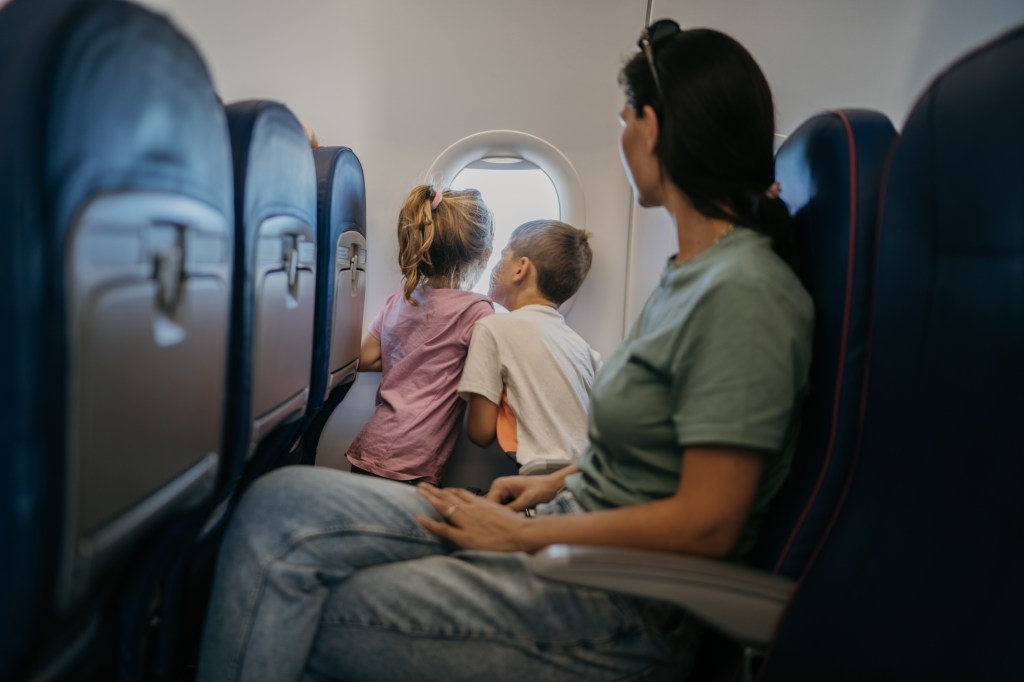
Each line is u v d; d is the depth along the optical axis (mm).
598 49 1952
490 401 1676
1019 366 553
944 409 635
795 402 861
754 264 860
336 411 2098
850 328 786
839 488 791
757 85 938
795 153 1003
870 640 689
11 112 500
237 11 1943
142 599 841
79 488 559
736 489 815
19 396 509
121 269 602
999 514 574
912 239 686
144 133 634
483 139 1979
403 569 946
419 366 1850
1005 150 568
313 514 943
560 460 1483
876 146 817
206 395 829
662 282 1022
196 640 1217
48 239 510
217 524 1155
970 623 596
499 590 912
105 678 835
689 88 930
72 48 526
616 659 902
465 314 1851
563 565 750
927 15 1867
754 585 764
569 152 1988
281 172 1088
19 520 521
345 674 931
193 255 751
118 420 616
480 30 1954
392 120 1984
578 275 1858
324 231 1428
